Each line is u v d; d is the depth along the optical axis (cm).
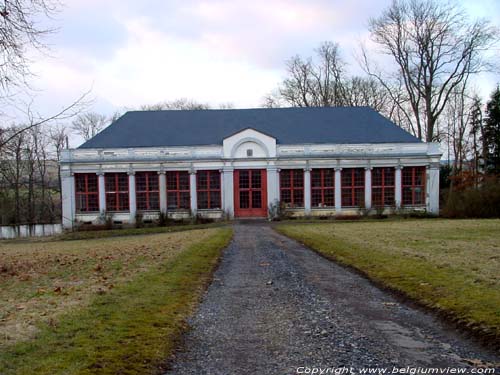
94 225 4038
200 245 1914
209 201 4138
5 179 2594
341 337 711
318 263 1449
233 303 937
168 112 4588
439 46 4616
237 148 4106
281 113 4569
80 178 4125
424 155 4109
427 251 1466
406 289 1002
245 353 643
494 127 5491
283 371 576
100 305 852
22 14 1265
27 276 1277
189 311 865
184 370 581
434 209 4103
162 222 4009
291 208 4112
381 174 4150
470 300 846
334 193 4134
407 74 4822
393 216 3997
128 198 4116
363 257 1444
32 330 691
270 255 1652
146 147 4119
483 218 3594
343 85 6462
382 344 675
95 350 616
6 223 4709
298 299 968
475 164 5556
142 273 1210
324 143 4116
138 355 610
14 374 527
